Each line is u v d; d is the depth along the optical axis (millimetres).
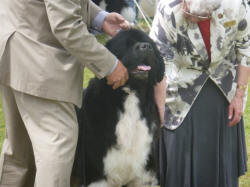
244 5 4129
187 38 4195
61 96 3387
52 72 3348
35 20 3367
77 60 3506
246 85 4379
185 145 4457
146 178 4230
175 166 4512
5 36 3414
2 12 3514
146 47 3852
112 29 4199
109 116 3979
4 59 3438
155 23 4383
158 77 4152
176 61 4418
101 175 4094
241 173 4668
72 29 3193
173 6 4137
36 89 3359
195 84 4355
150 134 4117
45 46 3346
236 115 4340
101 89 3982
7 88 3633
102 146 4004
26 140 3914
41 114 3461
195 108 4410
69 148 3457
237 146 4629
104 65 3406
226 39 4156
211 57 4219
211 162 4465
